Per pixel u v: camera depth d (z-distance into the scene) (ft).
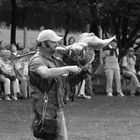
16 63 31.32
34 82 29.04
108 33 105.70
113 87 91.20
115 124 51.47
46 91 28.96
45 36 29.07
